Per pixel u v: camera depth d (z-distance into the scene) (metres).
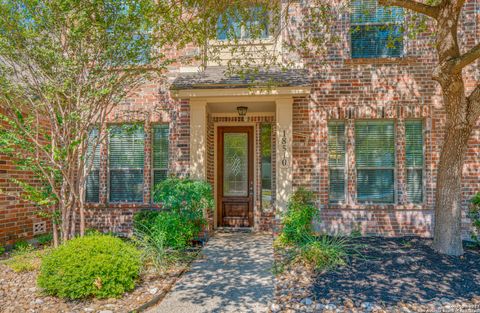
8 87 5.20
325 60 7.75
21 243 6.66
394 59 7.55
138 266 4.59
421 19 7.39
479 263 5.39
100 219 8.02
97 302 4.06
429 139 7.46
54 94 5.31
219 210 8.94
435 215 6.22
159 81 7.73
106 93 5.55
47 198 5.80
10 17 4.90
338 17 7.76
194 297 4.31
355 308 3.92
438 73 5.63
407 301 4.06
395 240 6.98
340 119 7.75
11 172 6.83
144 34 6.07
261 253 6.33
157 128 8.22
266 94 6.97
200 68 7.83
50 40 5.17
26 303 4.02
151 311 3.92
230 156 9.00
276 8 6.98
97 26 5.20
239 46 7.44
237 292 4.46
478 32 7.31
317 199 7.64
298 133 7.75
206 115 7.75
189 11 6.42
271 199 8.70
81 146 5.78
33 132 5.82
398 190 7.58
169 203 6.50
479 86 5.74
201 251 6.50
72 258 4.17
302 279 4.85
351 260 5.59
